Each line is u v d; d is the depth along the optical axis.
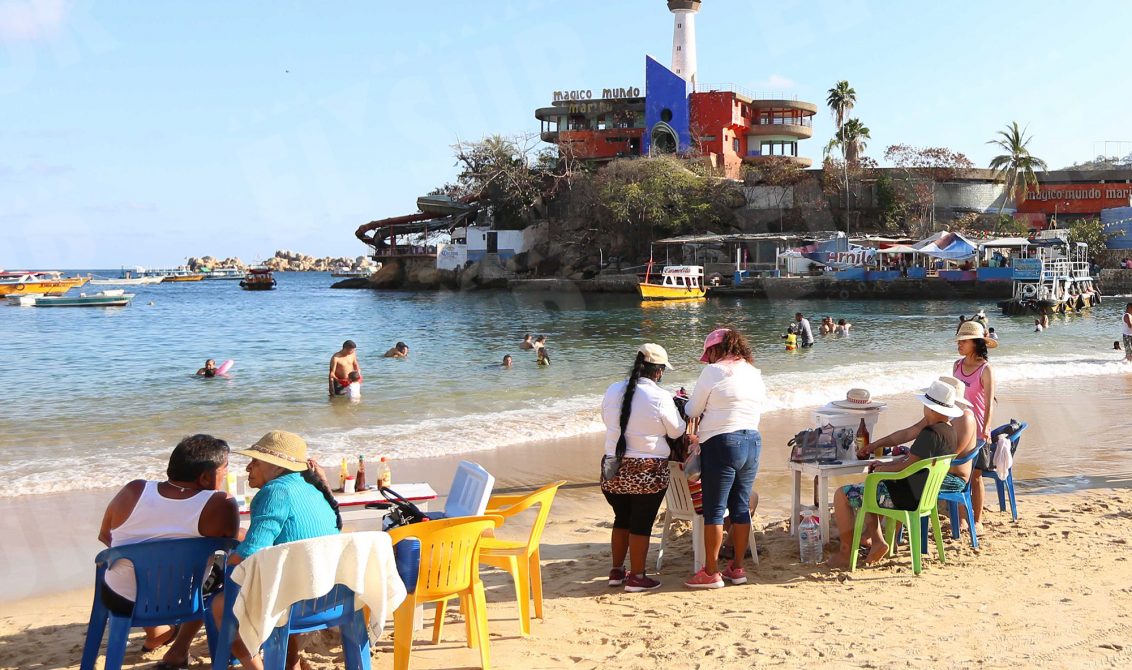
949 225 75.50
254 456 4.65
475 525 4.94
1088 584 6.12
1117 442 12.28
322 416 15.57
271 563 4.18
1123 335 22.69
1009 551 7.02
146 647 5.43
